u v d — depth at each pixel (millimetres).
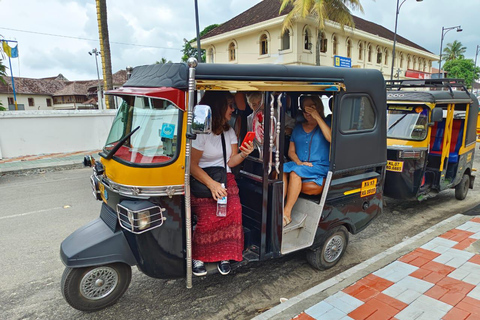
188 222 2758
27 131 11023
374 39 26344
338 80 3342
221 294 3502
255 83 2854
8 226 5344
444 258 3889
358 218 4016
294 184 3672
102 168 3199
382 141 3961
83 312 3203
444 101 5652
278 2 25156
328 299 3123
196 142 2867
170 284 3674
